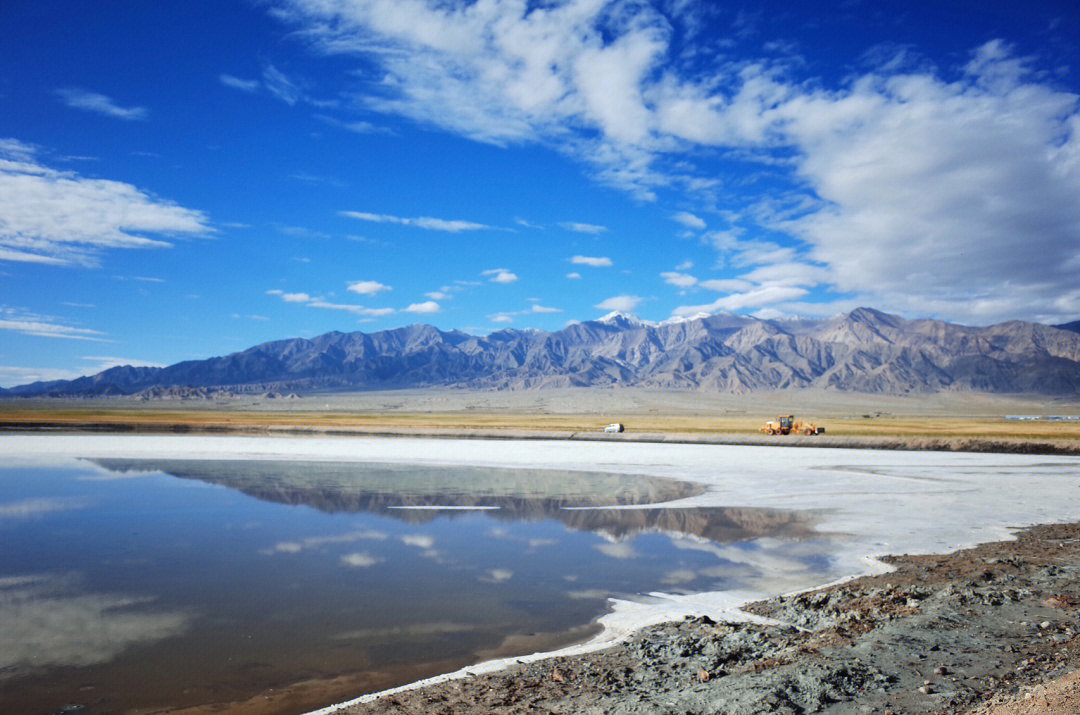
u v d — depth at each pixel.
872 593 15.87
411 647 14.41
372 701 11.24
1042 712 7.65
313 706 11.48
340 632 15.47
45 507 33.56
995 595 14.09
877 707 8.87
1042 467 51.69
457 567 21.62
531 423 127.81
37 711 11.45
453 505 34.50
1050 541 23.83
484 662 13.30
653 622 15.70
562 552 23.91
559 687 11.39
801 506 33.59
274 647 14.51
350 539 26.19
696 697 9.80
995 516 30.00
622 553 23.64
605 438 86.69
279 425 105.69
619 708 9.81
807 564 21.56
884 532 26.53
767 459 59.59
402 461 57.31
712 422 149.38
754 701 9.27
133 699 11.85
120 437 82.44
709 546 24.64
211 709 11.41
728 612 16.14
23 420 108.44
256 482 43.28
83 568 21.66
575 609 17.11
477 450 68.62
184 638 15.02
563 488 41.00
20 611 17.16
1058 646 10.93
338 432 92.88
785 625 14.56
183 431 96.56
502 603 17.64
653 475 47.81
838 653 11.16
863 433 88.12
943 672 9.97
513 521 30.08
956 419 190.75
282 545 25.09
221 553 23.70
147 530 27.86
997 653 10.75
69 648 14.52
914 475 46.78
